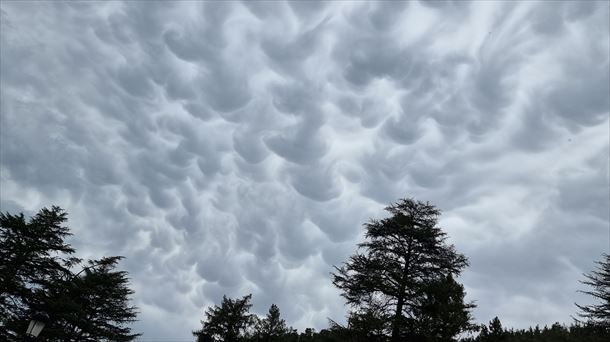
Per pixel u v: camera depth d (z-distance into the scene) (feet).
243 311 157.58
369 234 78.79
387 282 71.72
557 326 101.60
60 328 109.19
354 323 67.05
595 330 88.33
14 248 100.32
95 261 125.80
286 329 159.84
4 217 101.09
